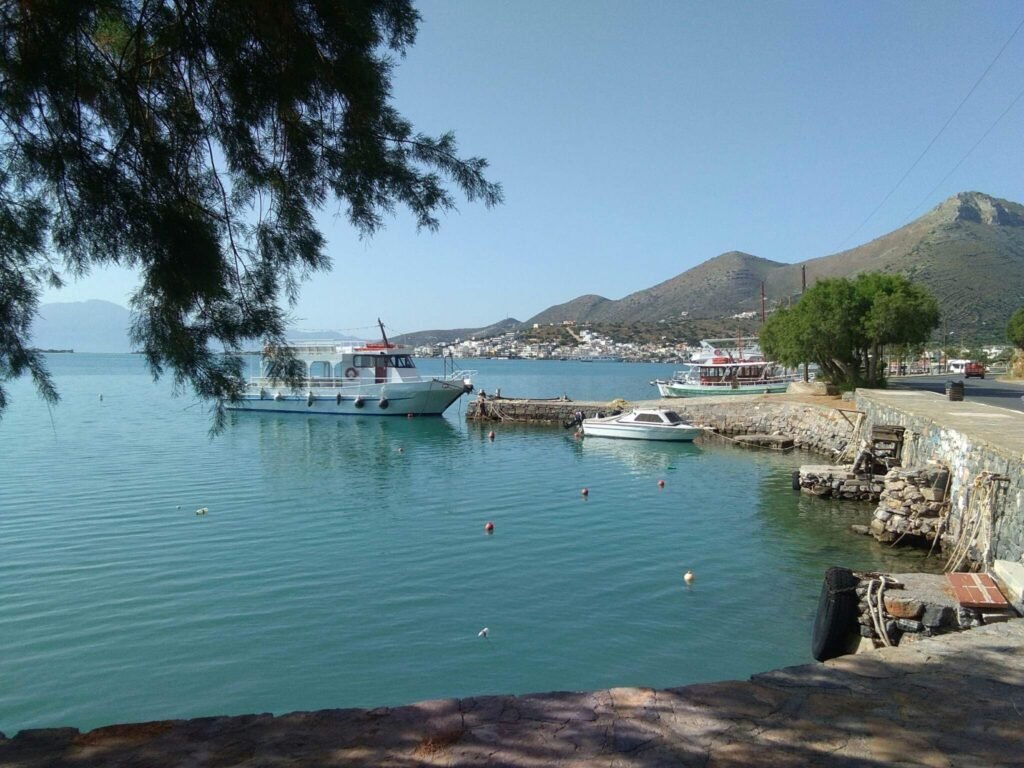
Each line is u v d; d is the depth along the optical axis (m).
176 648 10.94
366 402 50.19
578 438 39.41
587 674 10.15
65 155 4.85
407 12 5.70
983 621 8.95
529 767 3.58
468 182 6.55
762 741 3.88
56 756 3.74
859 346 42.34
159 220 4.97
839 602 10.23
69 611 12.36
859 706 4.36
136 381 93.50
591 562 15.45
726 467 29.72
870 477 22.33
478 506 21.41
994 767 3.63
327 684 9.84
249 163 5.78
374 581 14.05
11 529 18.08
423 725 4.07
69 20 4.49
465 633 11.55
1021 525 11.39
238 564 15.13
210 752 3.77
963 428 16.42
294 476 26.69
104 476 26.14
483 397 49.72
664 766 3.60
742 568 15.09
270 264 6.05
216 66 5.26
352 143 5.98
